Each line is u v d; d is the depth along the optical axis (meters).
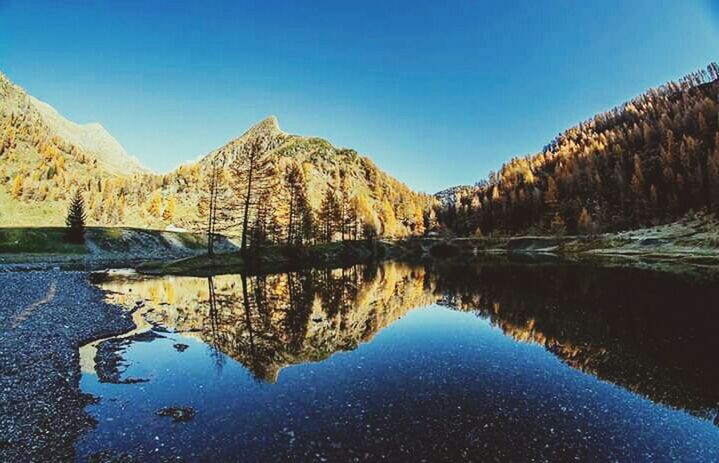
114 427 10.98
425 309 30.00
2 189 179.88
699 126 151.00
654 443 10.55
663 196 122.81
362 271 64.12
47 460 9.27
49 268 60.38
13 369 14.41
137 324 23.75
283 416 11.77
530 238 142.00
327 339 21.17
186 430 10.87
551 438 10.64
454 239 159.25
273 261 70.06
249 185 63.06
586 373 15.76
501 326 24.08
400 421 11.48
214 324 24.50
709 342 19.94
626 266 63.56
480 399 13.16
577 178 164.25
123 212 182.75
